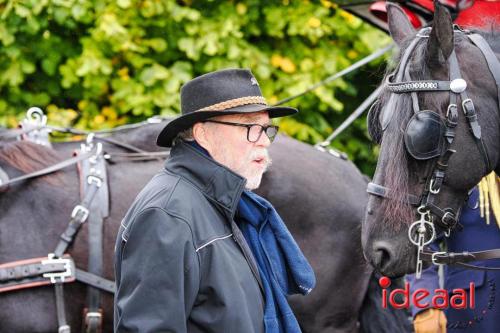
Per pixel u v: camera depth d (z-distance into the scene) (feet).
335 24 28.84
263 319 12.70
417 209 14.14
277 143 19.92
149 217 12.23
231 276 12.30
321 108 28.58
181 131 13.21
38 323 16.56
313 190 19.20
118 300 12.26
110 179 17.88
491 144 14.35
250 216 13.44
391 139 14.21
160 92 27.78
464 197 14.53
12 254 16.71
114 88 27.68
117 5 27.14
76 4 26.45
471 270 17.58
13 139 18.26
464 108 14.07
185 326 11.90
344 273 19.29
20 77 27.43
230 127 12.99
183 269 12.02
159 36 28.45
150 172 18.22
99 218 17.20
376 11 23.12
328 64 28.68
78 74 26.61
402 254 14.19
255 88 13.29
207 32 27.71
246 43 28.25
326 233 19.20
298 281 13.43
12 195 17.21
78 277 16.75
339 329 19.33
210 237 12.35
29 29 26.96
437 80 14.17
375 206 14.33
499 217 16.72
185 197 12.50
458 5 20.42
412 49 14.66
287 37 29.63
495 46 15.20
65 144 19.06
